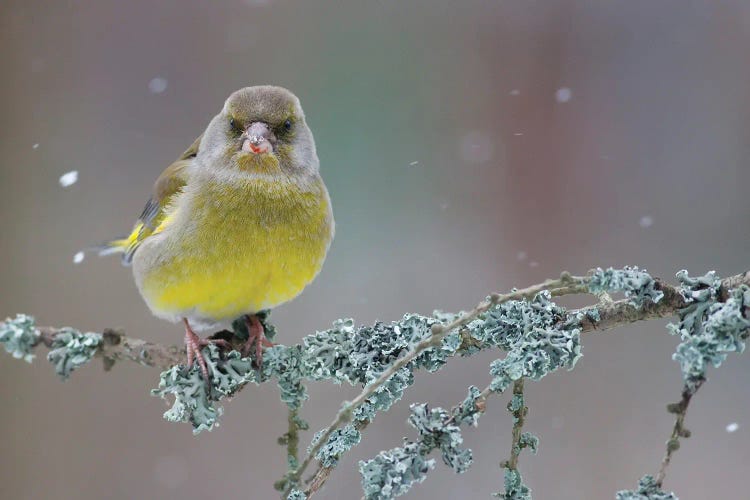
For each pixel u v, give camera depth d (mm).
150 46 16219
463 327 5887
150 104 16031
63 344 5840
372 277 13430
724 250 13547
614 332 12047
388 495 5008
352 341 5984
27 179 15172
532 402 11531
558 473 10898
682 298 5543
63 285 13820
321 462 5523
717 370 11680
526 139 14969
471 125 15219
